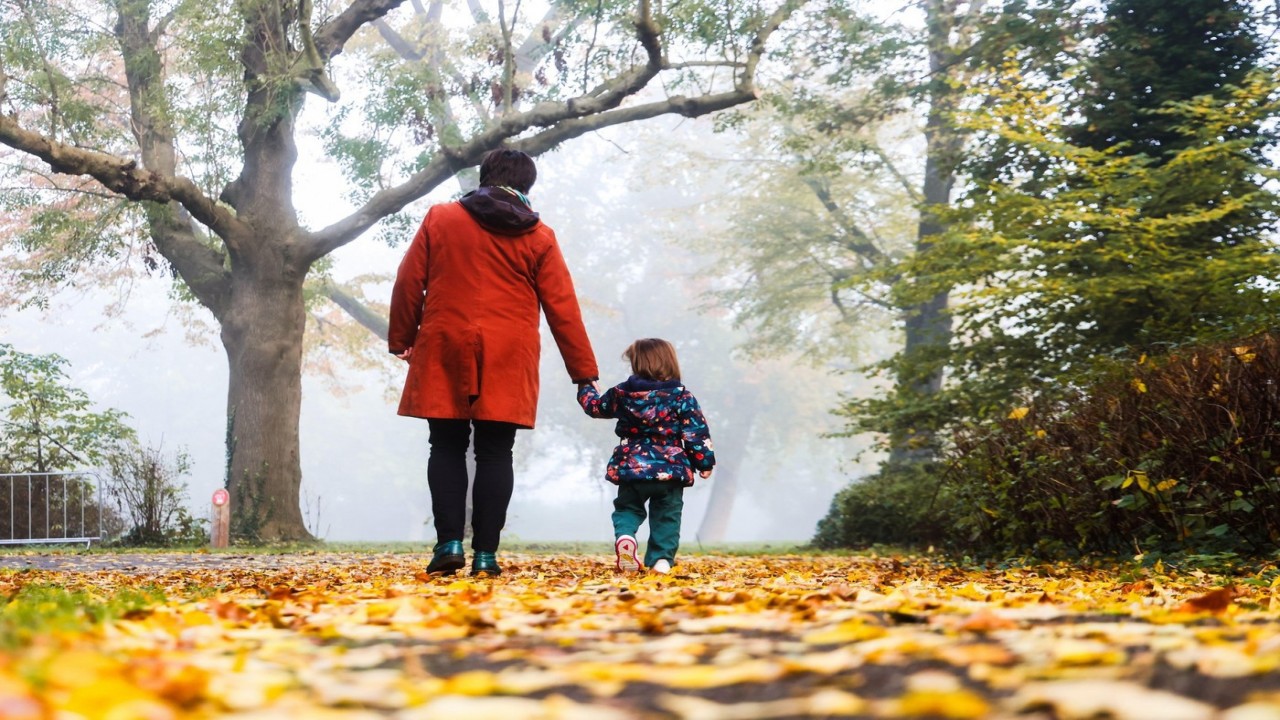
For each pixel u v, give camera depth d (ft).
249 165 60.13
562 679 6.04
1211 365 23.21
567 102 56.24
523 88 62.23
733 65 58.18
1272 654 6.05
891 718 4.69
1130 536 25.73
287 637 8.61
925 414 41.45
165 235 62.08
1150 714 4.45
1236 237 40.60
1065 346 39.93
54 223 60.54
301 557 35.96
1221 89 44.50
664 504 20.18
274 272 59.00
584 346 18.83
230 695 5.27
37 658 5.48
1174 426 23.79
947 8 63.72
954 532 36.68
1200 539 23.70
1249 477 22.21
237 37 53.88
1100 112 45.47
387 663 7.04
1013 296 36.73
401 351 18.54
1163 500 23.31
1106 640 7.33
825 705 4.98
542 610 10.84
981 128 37.24
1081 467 26.21
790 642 7.64
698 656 7.13
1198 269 34.12
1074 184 40.09
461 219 18.07
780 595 11.80
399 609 10.26
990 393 39.99
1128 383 25.36
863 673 6.07
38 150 49.98
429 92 55.52
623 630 9.02
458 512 18.15
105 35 57.67
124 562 31.48
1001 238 36.63
